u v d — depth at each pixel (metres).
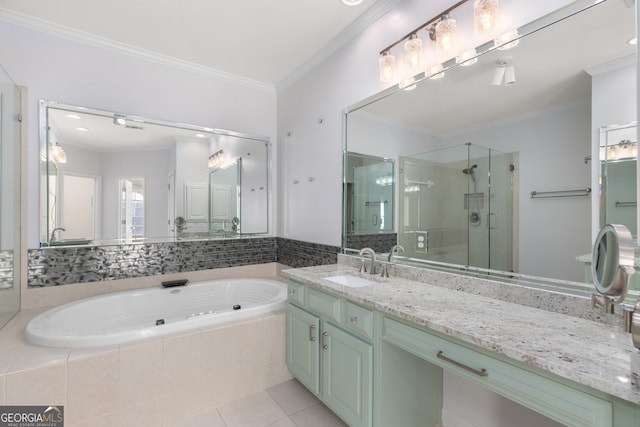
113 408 1.57
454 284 1.58
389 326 1.35
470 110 1.54
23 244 2.14
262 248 3.25
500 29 1.42
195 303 2.70
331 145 2.52
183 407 1.77
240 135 3.12
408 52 1.77
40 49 2.21
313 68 2.74
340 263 2.39
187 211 2.84
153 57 2.65
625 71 1.06
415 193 1.83
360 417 1.48
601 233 0.87
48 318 1.92
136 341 1.69
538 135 1.29
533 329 1.03
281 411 1.84
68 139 2.32
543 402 0.86
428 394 1.63
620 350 0.87
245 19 2.18
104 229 2.47
